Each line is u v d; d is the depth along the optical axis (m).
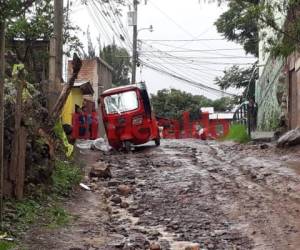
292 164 14.76
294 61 21.02
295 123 21.12
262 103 29.08
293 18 15.32
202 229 8.84
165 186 12.33
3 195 9.12
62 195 10.98
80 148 19.91
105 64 38.59
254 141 21.84
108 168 13.67
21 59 16.59
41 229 8.48
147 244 7.96
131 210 10.19
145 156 17.81
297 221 9.07
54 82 14.75
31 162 10.46
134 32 36.72
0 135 8.00
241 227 8.91
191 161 16.22
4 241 7.54
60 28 15.23
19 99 9.72
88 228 8.83
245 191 11.48
